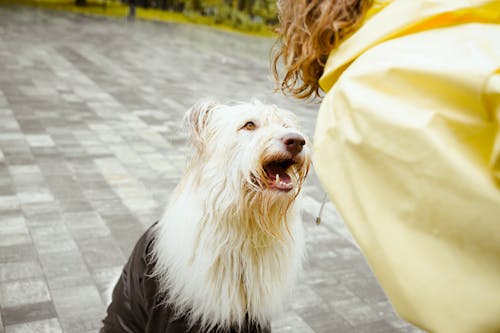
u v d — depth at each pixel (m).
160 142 7.29
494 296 0.91
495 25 1.03
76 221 4.70
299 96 1.43
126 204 5.19
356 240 1.09
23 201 4.95
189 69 13.66
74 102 8.92
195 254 2.04
